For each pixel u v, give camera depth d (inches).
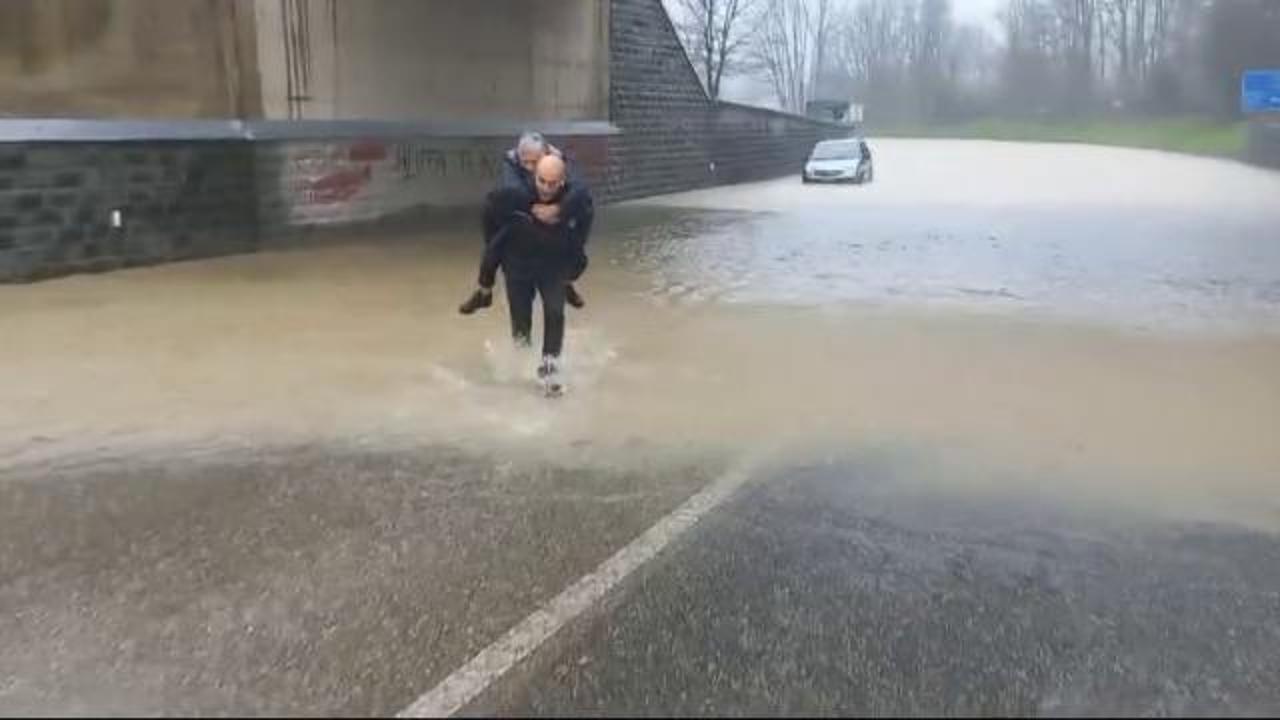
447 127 758.5
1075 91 4601.4
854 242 689.0
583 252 317.4
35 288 470.9
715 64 1785.2
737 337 388.8
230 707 151.0
